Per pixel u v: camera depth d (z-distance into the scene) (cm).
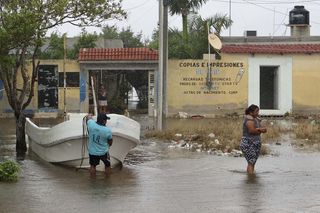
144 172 1432
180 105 3397
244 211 960
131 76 4131
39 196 1098
